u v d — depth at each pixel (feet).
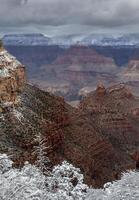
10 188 88.74
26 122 266.36
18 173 97.96
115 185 112.06
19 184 91.66
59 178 139.23
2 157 135.44
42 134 263.08
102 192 117.80
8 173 99.19
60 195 119.44
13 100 277.23
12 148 226.79
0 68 283.59
